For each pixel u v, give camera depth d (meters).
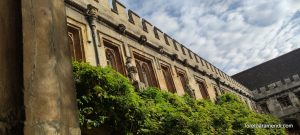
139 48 13.96
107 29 11.91
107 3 12.70
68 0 10.17
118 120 7.68
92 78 7.63
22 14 1.85
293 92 34.19
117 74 8.38
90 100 7.44
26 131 1.56
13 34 1.78
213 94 21.38
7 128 1.55
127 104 7.86
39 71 1.80
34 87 1.72
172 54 17.25
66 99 1.93
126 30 13.12
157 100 10.41
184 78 17.94
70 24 10.05
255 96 36.38
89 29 10.80
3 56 1.69
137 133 7.92
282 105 34.66
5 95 1.61
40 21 1.99
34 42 1.86
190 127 9.27
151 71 14.56
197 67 20.12
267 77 41.81
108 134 7.92
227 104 18.95
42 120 1.67
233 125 15.52
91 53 10.30
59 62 2.01
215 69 25.09
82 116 7.04
